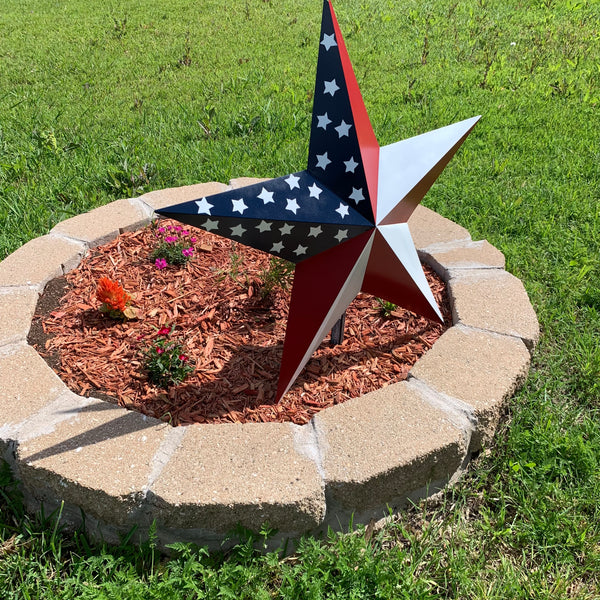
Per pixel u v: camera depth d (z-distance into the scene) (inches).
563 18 153.3
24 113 114.8
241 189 45.2
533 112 106.7
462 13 159.5
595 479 46.8
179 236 70.8
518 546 43.9
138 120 109.8
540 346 60.4
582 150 94.0
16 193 85.4
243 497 40.5
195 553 42.3
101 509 42.0
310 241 47.8
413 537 43.9
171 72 132.4
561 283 67.3
